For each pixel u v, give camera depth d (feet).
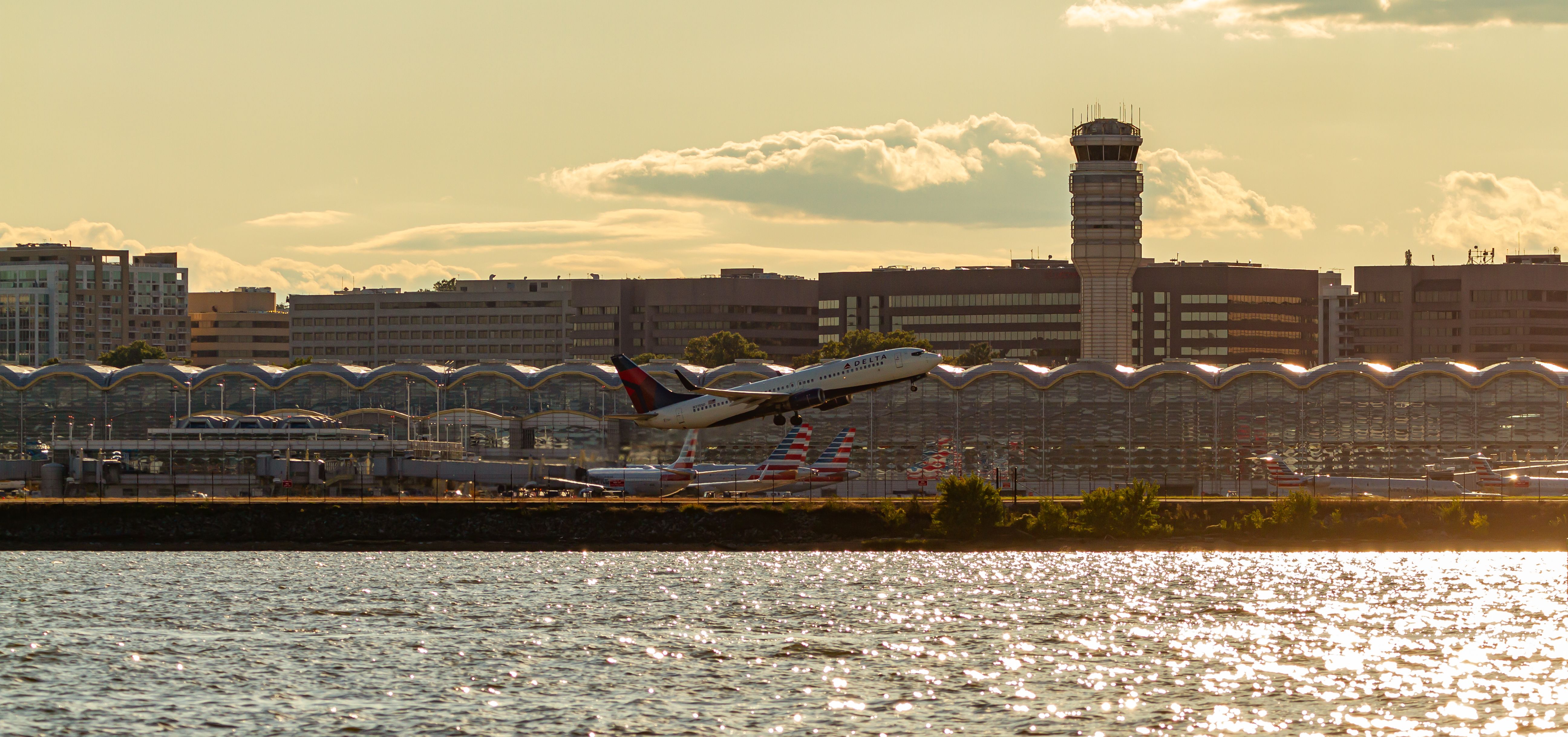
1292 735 506.07
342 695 554.87
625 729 509.76
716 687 570.05
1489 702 552.82
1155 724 519.19
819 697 554.87
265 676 583.58
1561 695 563.48
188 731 506.07
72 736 499.51
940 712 533.55
